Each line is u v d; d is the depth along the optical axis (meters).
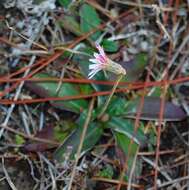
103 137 0.37
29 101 0.36
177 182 0.37
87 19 0.38
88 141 0.36
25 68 0.37
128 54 0.38
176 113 0.37
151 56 0.38
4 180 0.36
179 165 0.37
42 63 0.37
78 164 0.36
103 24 0.38
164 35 0.39
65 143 0.35
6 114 0.36
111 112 0.36
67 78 0.37
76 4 0.38
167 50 0.39
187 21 0.39
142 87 0.37
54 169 0.36
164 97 0.37
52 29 0.38
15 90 0.37
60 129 0.36
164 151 0.37
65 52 0.37
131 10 0.39
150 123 0.37
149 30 0.39
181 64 0.39
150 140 0.37
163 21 0.39
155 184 0.36
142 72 0.38
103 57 0.32
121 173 0.36
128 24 0.39
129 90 0.37
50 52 0.37
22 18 0.38
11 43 0.37
